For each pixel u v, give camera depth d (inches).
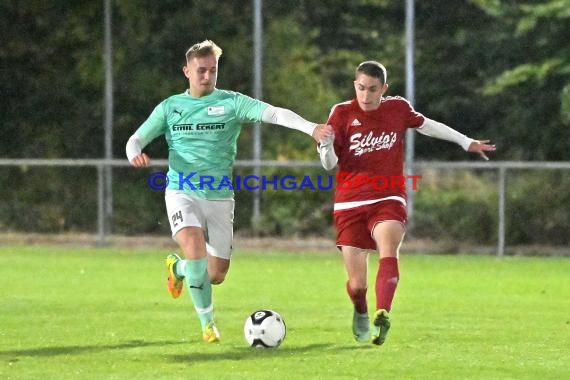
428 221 2063.2
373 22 2591.0
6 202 2215.8
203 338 1022.4
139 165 1002.1
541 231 2036.2
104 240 2116.1
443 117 2544.3
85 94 2369.6
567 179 2036.2
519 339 1047.6
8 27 2358.5
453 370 878.4
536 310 1279.5
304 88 2353.6
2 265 1781.5
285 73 2351.1
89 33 2353.6
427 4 2566.4
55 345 995.9
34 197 2212.1
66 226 2203.5
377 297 941.8
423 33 2568.9
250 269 1742.1
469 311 1268.5
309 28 2522.1
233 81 2351.1
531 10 2383.1
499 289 1498.5
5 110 2370.8
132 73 2347.4
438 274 1692.9
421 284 1557.6
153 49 2348.7
